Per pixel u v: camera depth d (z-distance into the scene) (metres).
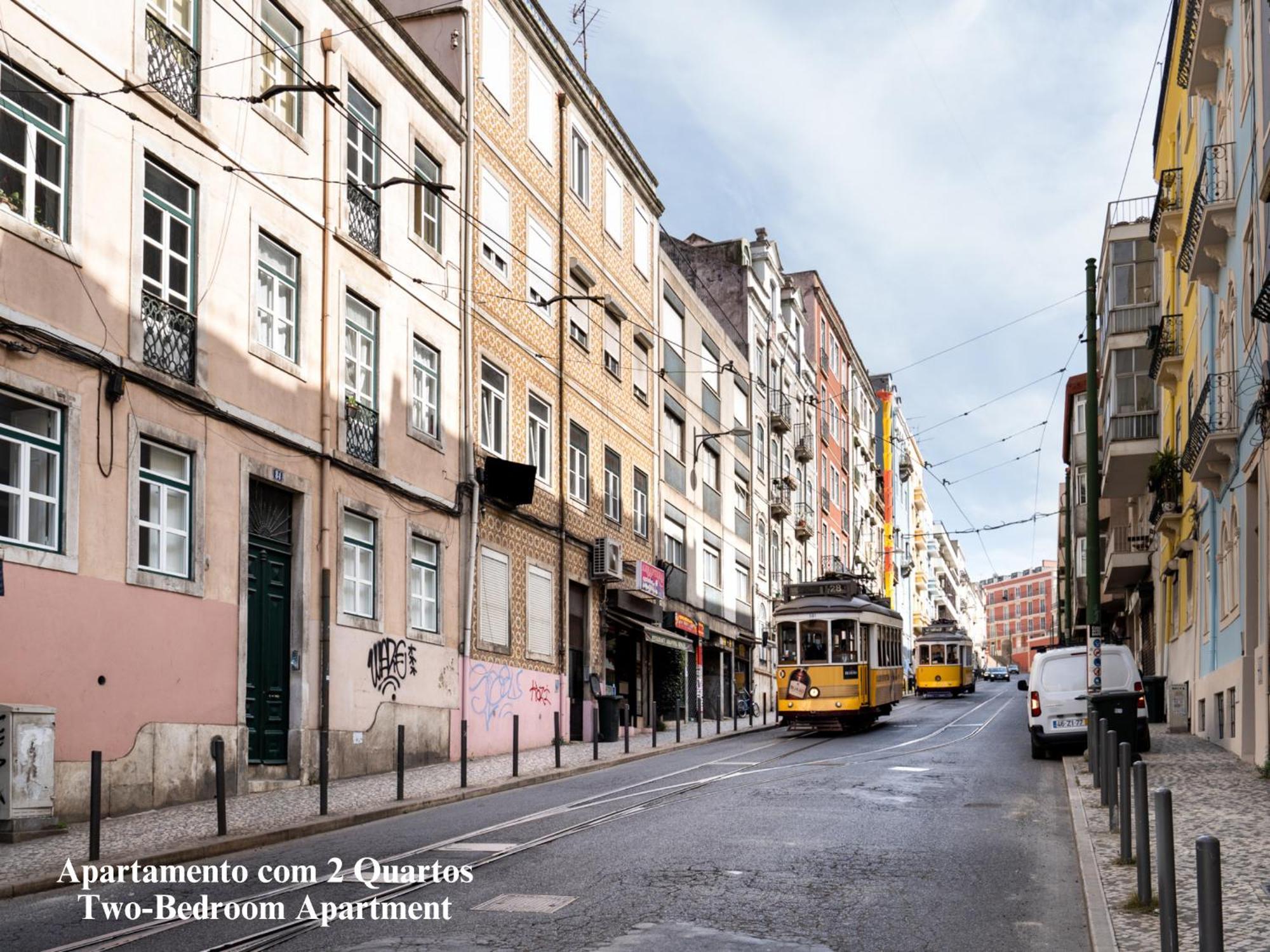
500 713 24.81
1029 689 21.66
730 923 8.42
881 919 8.64
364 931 8.21
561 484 28.59
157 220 15.72
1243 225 19.97
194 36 16.66
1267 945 7.45
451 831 13.03
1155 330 30.53
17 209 13.34
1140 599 40.22
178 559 15.73
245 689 16.75
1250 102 19.17
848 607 31.16
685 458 39.47
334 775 18.84
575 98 30.78
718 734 31.11
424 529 22.19
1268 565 17.56
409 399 22.03
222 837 12.27
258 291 17.84
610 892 9.44
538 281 28.22
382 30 21.50
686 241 52.16
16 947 7.90
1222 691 22.33
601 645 30.59
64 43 14.07
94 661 13.93
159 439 15.29
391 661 20.72
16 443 13.15
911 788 16.84
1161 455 29.70
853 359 76.38
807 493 59.62
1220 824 12.20
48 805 12.54
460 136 24.50
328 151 19.73
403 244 22.11
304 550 18.47
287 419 18.22
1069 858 11.26
